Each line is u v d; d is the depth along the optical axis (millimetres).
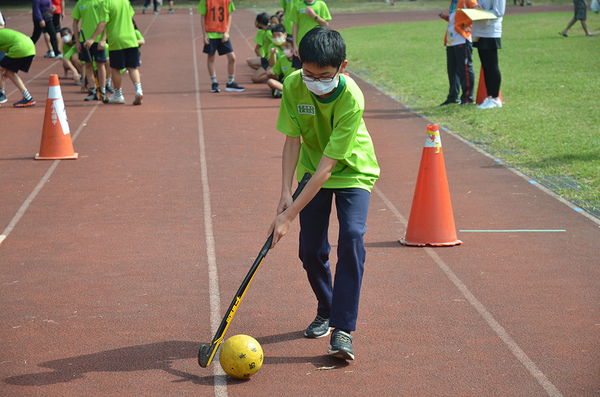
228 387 2967
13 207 5766
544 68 12969
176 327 3568
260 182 6539
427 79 12727
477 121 8891
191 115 10133
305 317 3697
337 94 3021
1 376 3049
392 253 4676
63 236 5039
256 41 14016
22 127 9242
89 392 2912
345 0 41719
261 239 4961
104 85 11070
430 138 4766
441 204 4781
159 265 4457
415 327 3559
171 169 7051
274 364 3182
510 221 5320
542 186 6176
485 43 9445
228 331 3521
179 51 19531
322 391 2928
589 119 8594
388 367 3139
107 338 3438
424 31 22266
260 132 8906
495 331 3506
